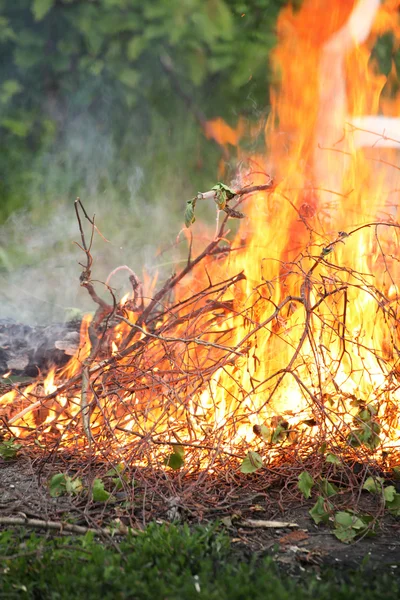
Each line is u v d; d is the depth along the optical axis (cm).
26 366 568
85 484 405
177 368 457
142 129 1153
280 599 294
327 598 301
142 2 1091
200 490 400
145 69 1147
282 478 418
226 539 346
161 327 479
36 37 1113
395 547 359
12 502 391
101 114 1154
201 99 1153
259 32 1120
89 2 1097
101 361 467
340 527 368
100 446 432
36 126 1143
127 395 463
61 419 480
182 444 398
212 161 1130
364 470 419
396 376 455
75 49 1121
